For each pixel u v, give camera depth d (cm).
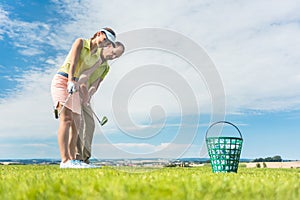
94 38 406
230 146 354
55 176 266
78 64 409
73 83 400
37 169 401
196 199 166
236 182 223
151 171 322
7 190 202
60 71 418
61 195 176
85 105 412
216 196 178
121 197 162
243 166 564
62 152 412
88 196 171
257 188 198
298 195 182
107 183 203
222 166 354
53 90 417
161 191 176
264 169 495
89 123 411
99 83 418
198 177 242
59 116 411
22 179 252
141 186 190
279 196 180
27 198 173
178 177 249
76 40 406
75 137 416
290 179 262
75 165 404
